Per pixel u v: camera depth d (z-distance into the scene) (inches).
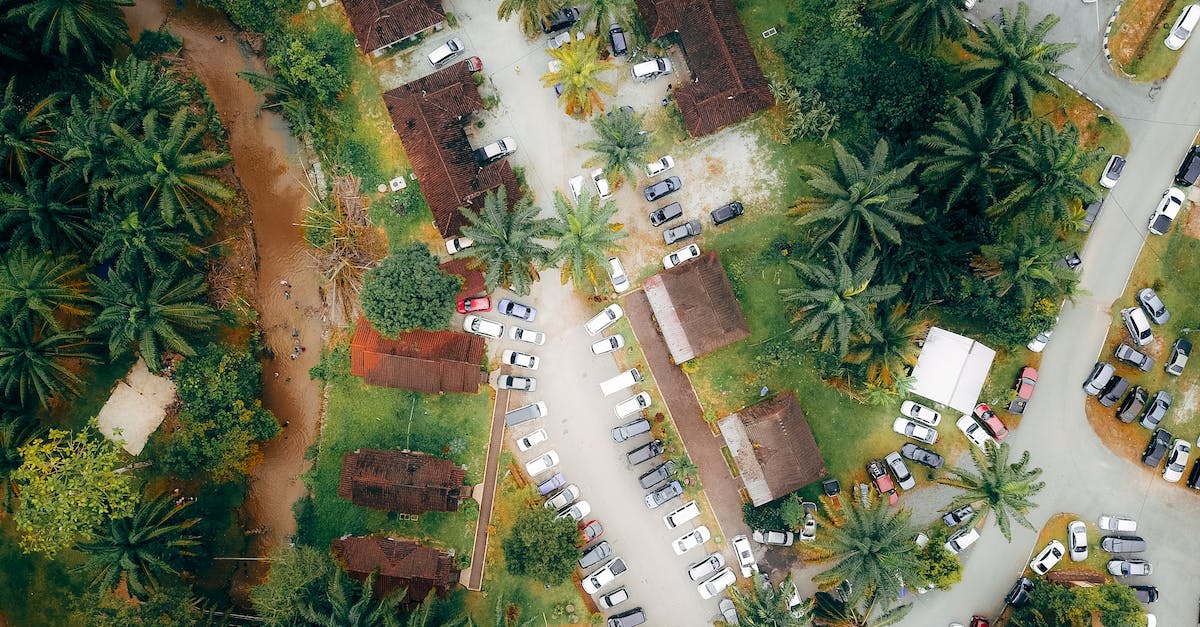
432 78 2140.7
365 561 2129.7
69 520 1878.7
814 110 2111.2
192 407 2060.8
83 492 1879.9
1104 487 2206.0
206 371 2058.3
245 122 2287.2
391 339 2128.4
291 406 2266.2
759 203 2223.2
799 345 2203.5
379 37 2139.5
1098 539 2198.6
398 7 2114.9
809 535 2191.2
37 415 2166.6
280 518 2256.4
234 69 2285.9
